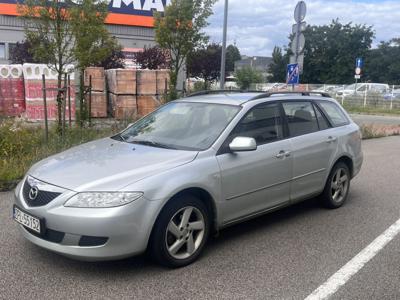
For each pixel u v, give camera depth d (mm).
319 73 71125
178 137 5012
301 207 6496
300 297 3789
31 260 4398
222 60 17172
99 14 10914
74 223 3795
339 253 4773
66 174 4156
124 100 16984
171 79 16953
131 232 3893
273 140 5344
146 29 28875
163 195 4051
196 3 16219
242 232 5379
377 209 6469
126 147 4879
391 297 3814
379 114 30109
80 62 11141
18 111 15414
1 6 25828
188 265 4383
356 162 6711
